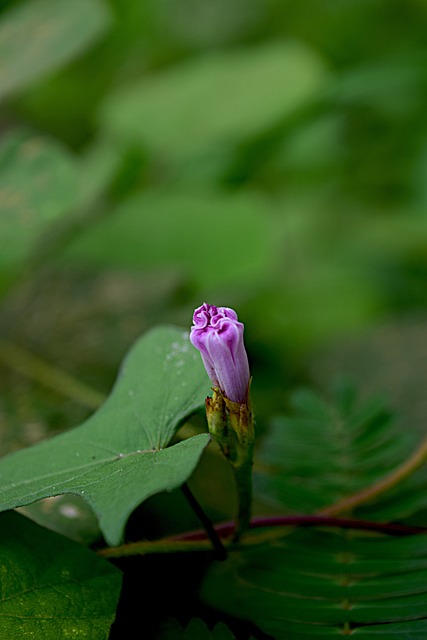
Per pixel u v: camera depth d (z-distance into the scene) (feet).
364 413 1.45
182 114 2.82
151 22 3.47
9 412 1.64
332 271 2.92
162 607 1.26
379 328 2.12
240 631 1.23
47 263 2.20
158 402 1.23
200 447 1.14
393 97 3.05
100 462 1.19
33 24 1.99
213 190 2.96
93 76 3.34
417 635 1.20
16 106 3.28
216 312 1.20
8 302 2.13
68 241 2.27
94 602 1.20
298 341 2.47
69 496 1.34
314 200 3.18
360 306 2.79
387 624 1.21
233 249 2.38
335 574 1.26
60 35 1.91
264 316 2.53
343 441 1.43
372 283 2.89
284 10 3.70
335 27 3.62
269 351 2.13
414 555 1.27
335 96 3.04
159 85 2.97
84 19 1.91
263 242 2.38
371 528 1.29
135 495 1.12
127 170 2.80
